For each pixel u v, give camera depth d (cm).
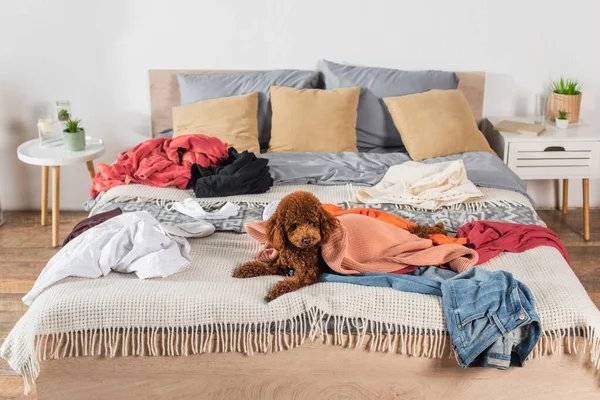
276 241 228
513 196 306
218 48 391
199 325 216
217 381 222
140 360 219
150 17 384
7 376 266
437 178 303
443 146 353
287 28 388
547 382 219
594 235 385
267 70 393
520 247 254
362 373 221
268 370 221
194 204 289
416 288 222
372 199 297
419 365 219
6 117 398
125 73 394
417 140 355
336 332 216
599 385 220
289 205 226
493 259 249
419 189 302
